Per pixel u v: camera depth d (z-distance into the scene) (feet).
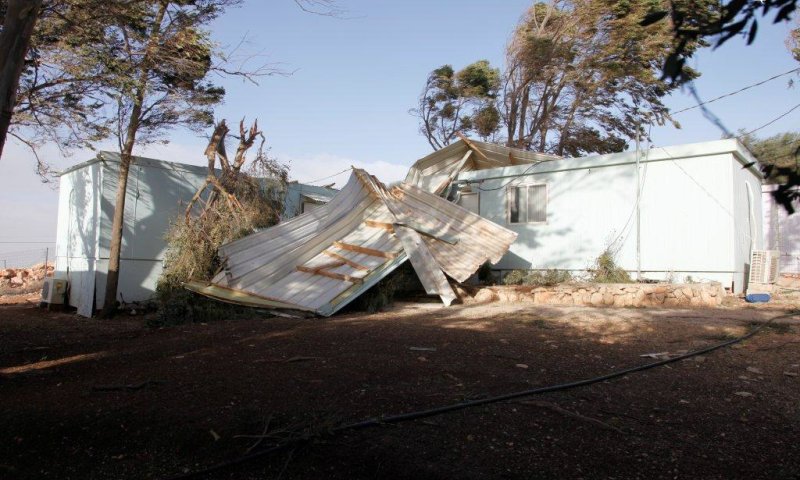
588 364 19.67
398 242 38.58
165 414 14.56
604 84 71.10
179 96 42.88
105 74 36.32
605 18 66.08
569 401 15.55
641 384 17.28
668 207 41.65
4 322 39.99
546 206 47.83
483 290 40.14
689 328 26.84
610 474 11.35
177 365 19.86
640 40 62.18
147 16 37.70
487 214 51.37
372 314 33.65
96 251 45.70
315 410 14.64
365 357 20.30
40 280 76.33
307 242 40.34
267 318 32.89
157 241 48.24
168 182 49.29
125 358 21.90
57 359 22.72
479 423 13.94
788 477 10.98
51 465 12.46
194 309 35.35
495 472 11.50
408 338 24.13
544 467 11.67
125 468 12.33
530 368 18.98
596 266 43.52
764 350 22.02
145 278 47.47
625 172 43.73
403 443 12.76
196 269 42.83
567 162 46.50
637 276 41.47
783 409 14.82
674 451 12.28
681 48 6.04
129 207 46.96
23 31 15.47
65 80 36.22
